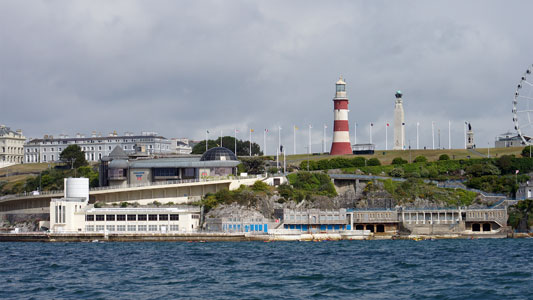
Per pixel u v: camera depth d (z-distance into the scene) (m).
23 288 136.88
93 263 177.25
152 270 162.12
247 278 148.62
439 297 125.06
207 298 125.50
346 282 142.12
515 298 123.19
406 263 173.75
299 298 125.31
